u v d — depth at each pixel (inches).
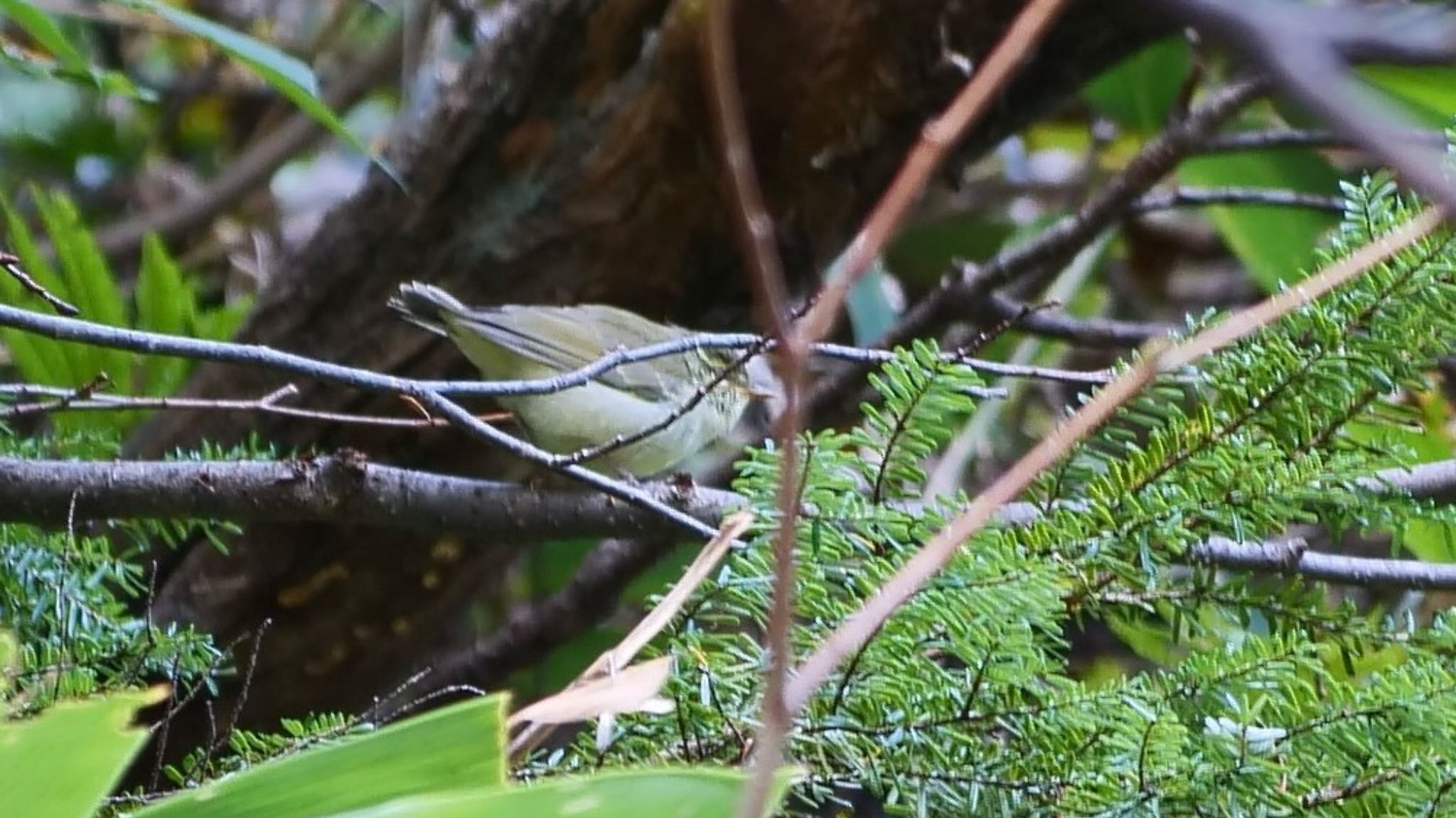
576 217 271.0
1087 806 150.6
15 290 258.8
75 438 223.0
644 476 290.0
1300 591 173.9
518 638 301.3
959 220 435.8
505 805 107.0
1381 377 166.2
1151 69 367.6
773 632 90.7
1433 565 191.5
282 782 112.1
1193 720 155.9
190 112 486.3
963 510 151.8
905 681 153.8
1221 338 120.3
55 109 455.5
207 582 270.7
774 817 149.3
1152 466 165.2
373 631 280.5
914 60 250.7
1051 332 323.0
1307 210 350.9
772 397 311.6
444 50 439.2
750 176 135.9
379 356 277.7
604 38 258.5
